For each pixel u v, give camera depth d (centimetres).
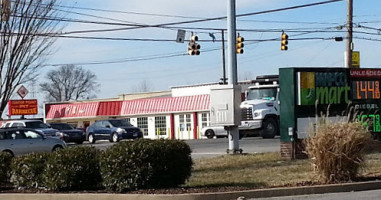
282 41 3566
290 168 1517
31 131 2566
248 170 1524
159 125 5766
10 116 5384
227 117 1936
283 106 1777
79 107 6600
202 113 5334
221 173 1484
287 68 1767
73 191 1273
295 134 1750
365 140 1292
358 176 1330
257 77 3797
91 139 4362
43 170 1314
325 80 1814
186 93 6012
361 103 1898
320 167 1284
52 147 2595
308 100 1767
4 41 1340
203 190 1194
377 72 1947
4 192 1313
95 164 1290
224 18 3247
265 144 2666
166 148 1222
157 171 1216
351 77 1881
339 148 1264
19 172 1339
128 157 1202
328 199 1120
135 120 6034
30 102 5466
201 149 2616
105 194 1182
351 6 3584
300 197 1163
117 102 6228
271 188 1205
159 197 1129
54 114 6869
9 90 1369
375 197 1120
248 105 3197
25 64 1409
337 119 1577
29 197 1245
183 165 1259
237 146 1981
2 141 2462
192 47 3525
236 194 1160
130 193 1184
